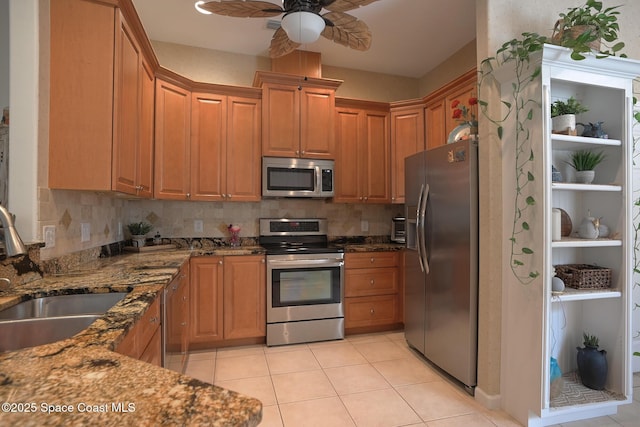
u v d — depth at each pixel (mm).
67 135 1732
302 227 3582
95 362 704
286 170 3186
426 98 3402
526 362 1854
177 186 2889
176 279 2090
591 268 2010
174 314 2021
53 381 612
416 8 2717
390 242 3881
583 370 2008
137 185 2217
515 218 1929
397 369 2537
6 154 1600
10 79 1613
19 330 1129
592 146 2055
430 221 2564
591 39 1706
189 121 2988
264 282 2994
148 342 1425
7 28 1635
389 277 3338
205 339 2852
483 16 2070
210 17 2816
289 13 1854
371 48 3357
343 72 3805
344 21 2023
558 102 1984
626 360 1930
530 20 2113
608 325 2021
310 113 3250
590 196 2123
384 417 1927
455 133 2465
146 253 2777
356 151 3518
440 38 3186
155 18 2828
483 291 2084
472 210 2152
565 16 1914
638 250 2488
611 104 2000
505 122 2012
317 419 1905
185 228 3303
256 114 3172
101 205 2424
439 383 2326
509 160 1980
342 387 2266
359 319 3252
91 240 2256
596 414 1930
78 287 1474
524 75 1875
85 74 1754
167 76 2797
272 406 2033
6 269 1419
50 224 1736
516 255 1938
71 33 1741
